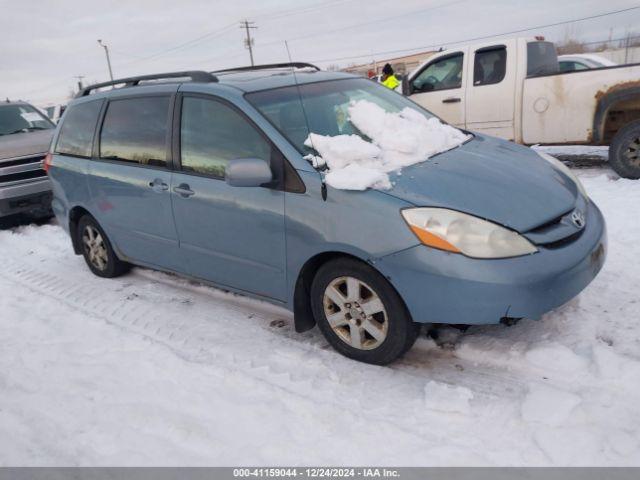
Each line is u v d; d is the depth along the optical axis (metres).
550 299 2.80
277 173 3.33
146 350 3.67
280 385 3.14
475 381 3.02
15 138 8.02
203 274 4.05
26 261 6.06
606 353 2.99
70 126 5.21
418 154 3.46
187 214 3.91
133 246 4.64
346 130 3.65
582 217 3.20
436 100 8.09
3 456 2.77
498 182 3.18
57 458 2.71
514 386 2.93
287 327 3.85
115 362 3.56
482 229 2.81
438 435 2.62
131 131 4.42
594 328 3.34
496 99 7.53
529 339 3.29
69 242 6.69
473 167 3.37
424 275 2.83
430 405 2.81
